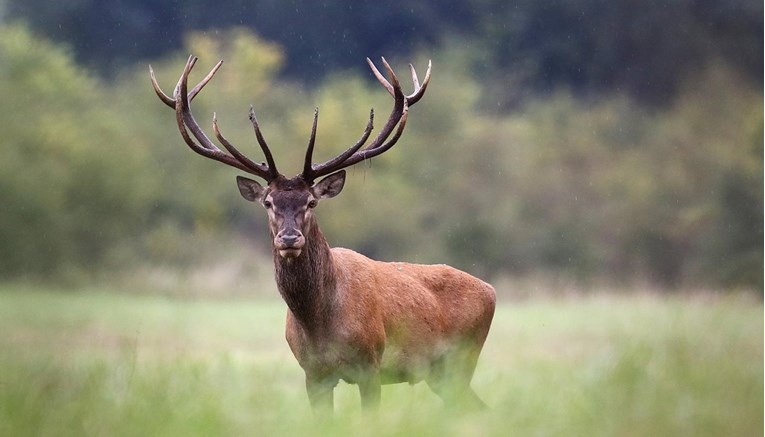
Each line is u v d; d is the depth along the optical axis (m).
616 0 74.31
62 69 57.34
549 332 28.33
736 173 56.31
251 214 58.59
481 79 72.75
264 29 72.00
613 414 11.20
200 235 55.84
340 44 72.62
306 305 13.41
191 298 44.75
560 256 55.97
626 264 56.16
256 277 51.25
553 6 74.50
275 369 13.55
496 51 74.31
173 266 53.03
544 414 11.39
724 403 11.54
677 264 55.94
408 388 13.05
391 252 57.38
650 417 11.12
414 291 14.77
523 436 10.98
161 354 15.40
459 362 15.34
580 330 28.72
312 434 11.23
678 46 72.81
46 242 51.56
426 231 58.31
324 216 56.88
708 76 68.75
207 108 61.16
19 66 56.38
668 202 57.81
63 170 52.72
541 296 46.53
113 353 19.12
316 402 13.80
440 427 11.12
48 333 24.75
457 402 13.65
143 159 55.62
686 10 73.25
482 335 15.72
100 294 46.00
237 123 60.59
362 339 13.70
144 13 70.88
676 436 10.93
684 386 11.92
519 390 12.43
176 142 58.81
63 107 56.03
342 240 56.88
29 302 39.41
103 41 69.44
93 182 53.25
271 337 28.19
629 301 40.19
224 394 11.88
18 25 59.50
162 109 59.88
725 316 20.80
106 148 54.50
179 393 11.57
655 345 14.11
